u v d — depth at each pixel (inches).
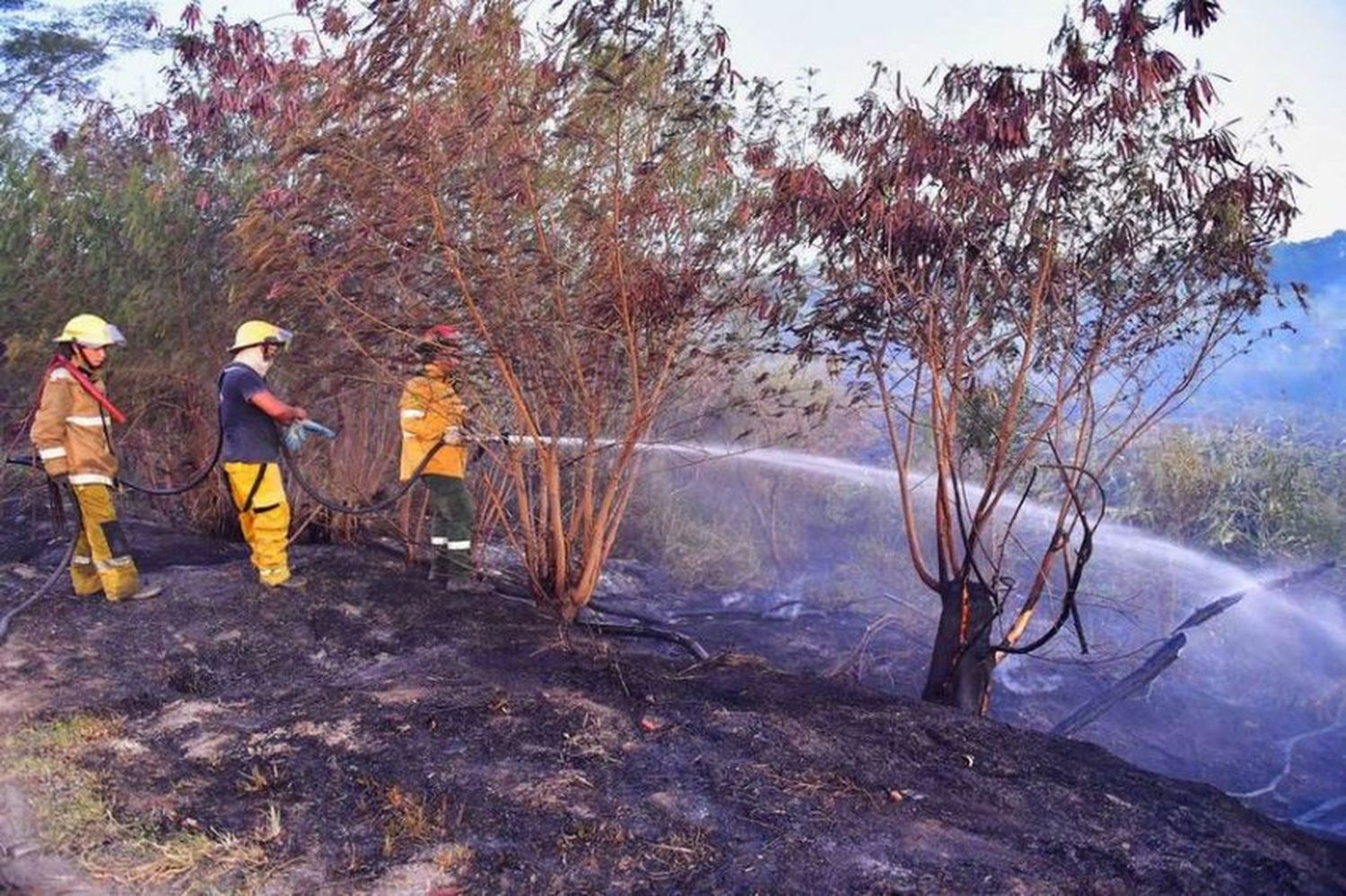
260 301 266.4
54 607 229.8
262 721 181.6
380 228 219.9
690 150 224.7
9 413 311.4
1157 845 148.1
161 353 287.6
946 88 209.9
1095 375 232.1
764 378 267.6
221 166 301.1
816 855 139.9
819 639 310.7
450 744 170.6
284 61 282.4
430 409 243.6
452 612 241.0
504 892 133.0
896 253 221.9
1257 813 168.6
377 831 147.0
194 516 311.6
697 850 141.0
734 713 185.0
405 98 216.7
